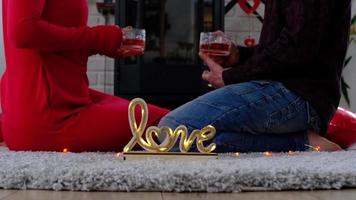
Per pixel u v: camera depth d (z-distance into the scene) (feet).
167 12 9.25
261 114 4.68
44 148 4.83
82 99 4.87
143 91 8.76
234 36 9.75
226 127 4.66
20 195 2.91
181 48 9.29
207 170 3.14
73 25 4.86
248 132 4.77
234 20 9.76
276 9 5.06
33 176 3.12
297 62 4.72
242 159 4.01
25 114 4.76
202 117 4.62
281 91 4.78
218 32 5.20
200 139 3.94
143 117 3.92
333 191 3.09
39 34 4.41
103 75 9.51
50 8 4.69
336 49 4.99
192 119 4.62
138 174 3.06
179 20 9.29
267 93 4.74
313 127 4.98
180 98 8.79
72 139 4.81
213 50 5.13
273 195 2.93
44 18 4.65
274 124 4.77
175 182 3.00
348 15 5.06
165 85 8.76
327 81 4.94
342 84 10.32
